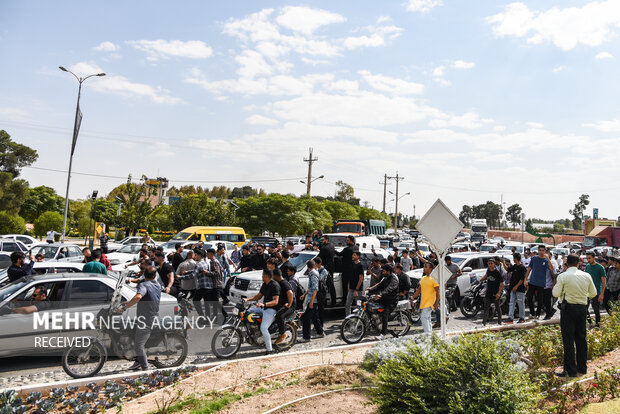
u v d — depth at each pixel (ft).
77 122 91.30
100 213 194.59
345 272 37.40
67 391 19.33
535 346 24.23
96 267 30.04
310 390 18.94
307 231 156.87
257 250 44.47
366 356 22.82
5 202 188.75
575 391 17.95
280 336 27.43
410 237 217.36
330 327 36.47
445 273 24.32
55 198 264.72
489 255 48.67
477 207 477.77
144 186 162.40
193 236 74.33
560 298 22.21
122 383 20.30
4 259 49.62
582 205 406.62
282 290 27.81
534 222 410.52
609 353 25.89
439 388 14.39
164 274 33.42
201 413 16.48
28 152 233.14
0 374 23.03
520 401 13.80
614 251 104.58
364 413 16.12
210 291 34.71
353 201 344.28
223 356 26.13
